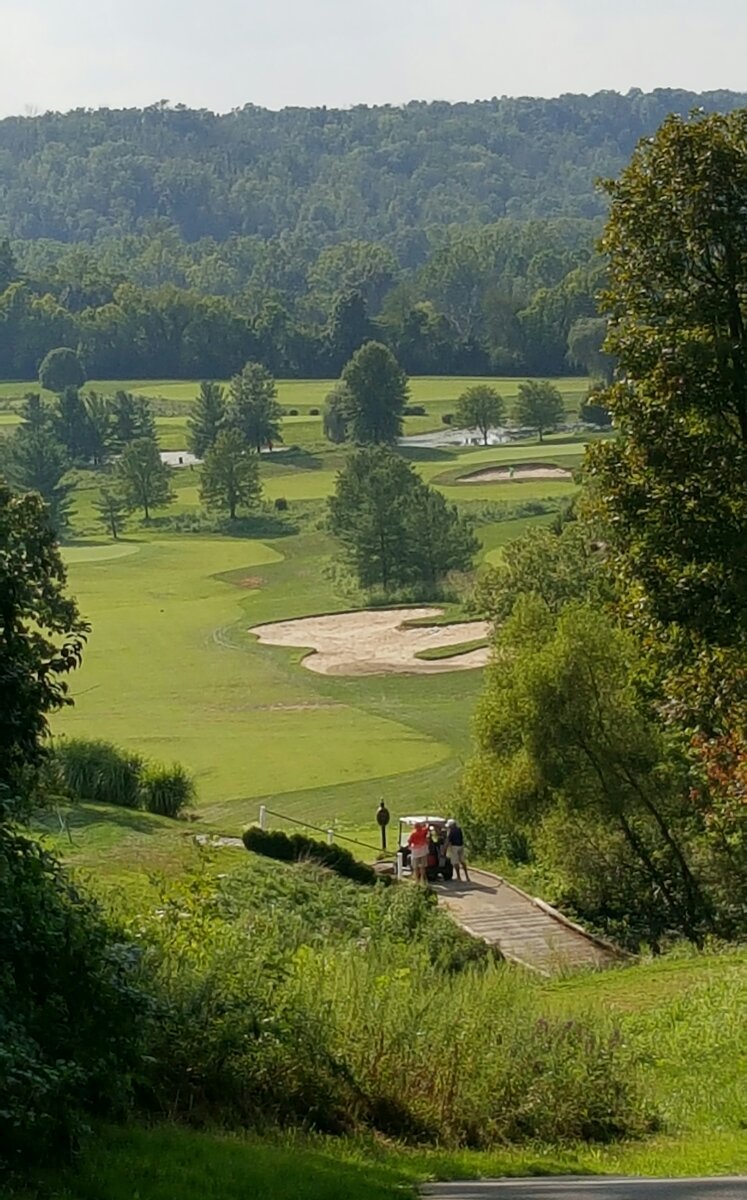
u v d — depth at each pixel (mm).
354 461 124625
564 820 37031
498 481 157500
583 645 36250
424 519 115312
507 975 17578
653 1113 15391
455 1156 12797
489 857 45375
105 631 99125
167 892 17031
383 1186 10477
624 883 37250
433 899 29953
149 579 122688
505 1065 14594
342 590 116188
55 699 10906
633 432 21281
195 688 79750
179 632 98688
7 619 10664
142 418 194250
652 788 36156
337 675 83312
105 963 10641
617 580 22734
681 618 21297
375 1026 14094
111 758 38500
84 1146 9773
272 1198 9492
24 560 10953
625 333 21516
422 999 14875
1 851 10148
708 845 35875
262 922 18125
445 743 63625
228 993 13195
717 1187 10977
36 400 187875
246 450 160375
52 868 10719
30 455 152625
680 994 21875
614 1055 15688
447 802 48094
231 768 58594
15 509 11180
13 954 10047
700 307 20750
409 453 180250
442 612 104062
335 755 61062
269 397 191250
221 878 27375
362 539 115750
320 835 43594
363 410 185500
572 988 23750
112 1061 10484
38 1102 9227
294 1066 13102
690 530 20891
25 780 11078
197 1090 12469
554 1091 14648
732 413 21438
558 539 69750
